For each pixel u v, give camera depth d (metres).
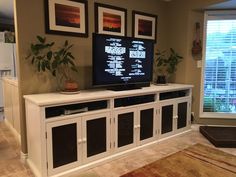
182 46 3.54
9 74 5.00
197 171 1.59
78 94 2.31
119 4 3.03
